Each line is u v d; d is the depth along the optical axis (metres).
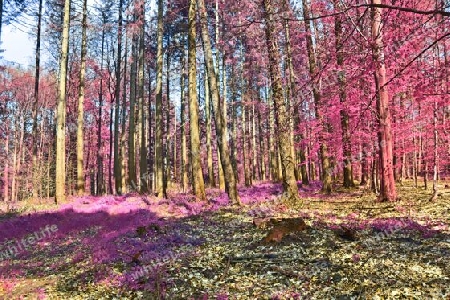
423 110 14.31
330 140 16.58
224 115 27.39
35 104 27.12
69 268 9.08
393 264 7.03
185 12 24.98
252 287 6.64
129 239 10.63
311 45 16.92
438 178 28.42
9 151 51.88
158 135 20.83
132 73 27.11
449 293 5.55
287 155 15.41
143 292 6.90
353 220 11.09
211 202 16.95
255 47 24.05
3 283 8.20
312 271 7.09
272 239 9.20
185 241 10.07
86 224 14.25
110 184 37.00
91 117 45.91
